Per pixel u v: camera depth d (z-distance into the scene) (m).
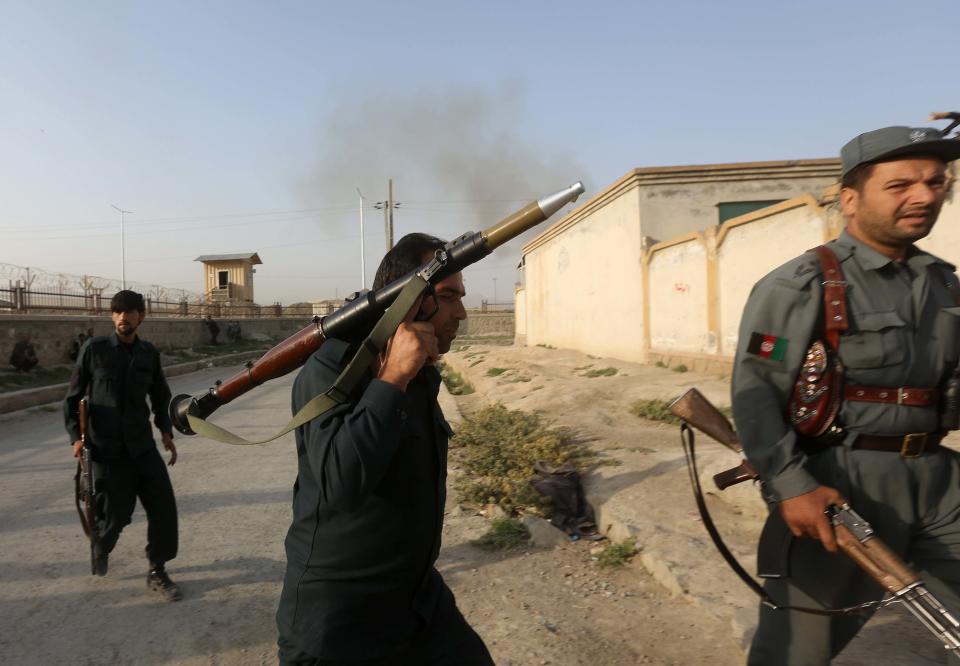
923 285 1.59
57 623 3.35
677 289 12.15
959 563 1.61
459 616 1.69
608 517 4.42
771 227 9.30
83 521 3.71
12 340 14.64
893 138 1.53
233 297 45.34
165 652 3.05
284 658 1.51
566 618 3.23
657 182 13.80
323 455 1.33
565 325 19.47
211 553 4.32
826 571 1.62
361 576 1.46
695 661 2.80
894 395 1.57
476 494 5.07
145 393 3.71
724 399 8.00
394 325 1.34
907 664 2.50
